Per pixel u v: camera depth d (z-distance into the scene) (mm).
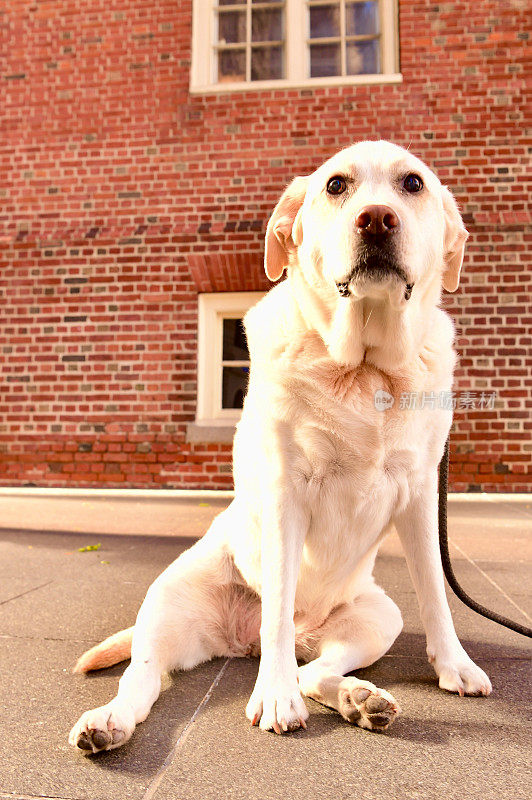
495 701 1823
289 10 7711
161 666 1896
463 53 7223
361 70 7723
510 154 7121
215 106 7477
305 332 1947
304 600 2100
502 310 6934
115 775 1389
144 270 7398
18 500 6359
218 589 2180
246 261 7227
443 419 2008
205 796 1300
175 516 5359
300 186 2219
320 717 1718
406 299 1847
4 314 7566
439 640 1971
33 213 7680
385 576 3439
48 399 7430
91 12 7688
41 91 7734
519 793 1319
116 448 7281
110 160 7590
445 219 2217
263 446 1917
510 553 3988
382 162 1977
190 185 7473
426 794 1314
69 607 2807
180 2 7594
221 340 7406
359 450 1856
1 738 1577
